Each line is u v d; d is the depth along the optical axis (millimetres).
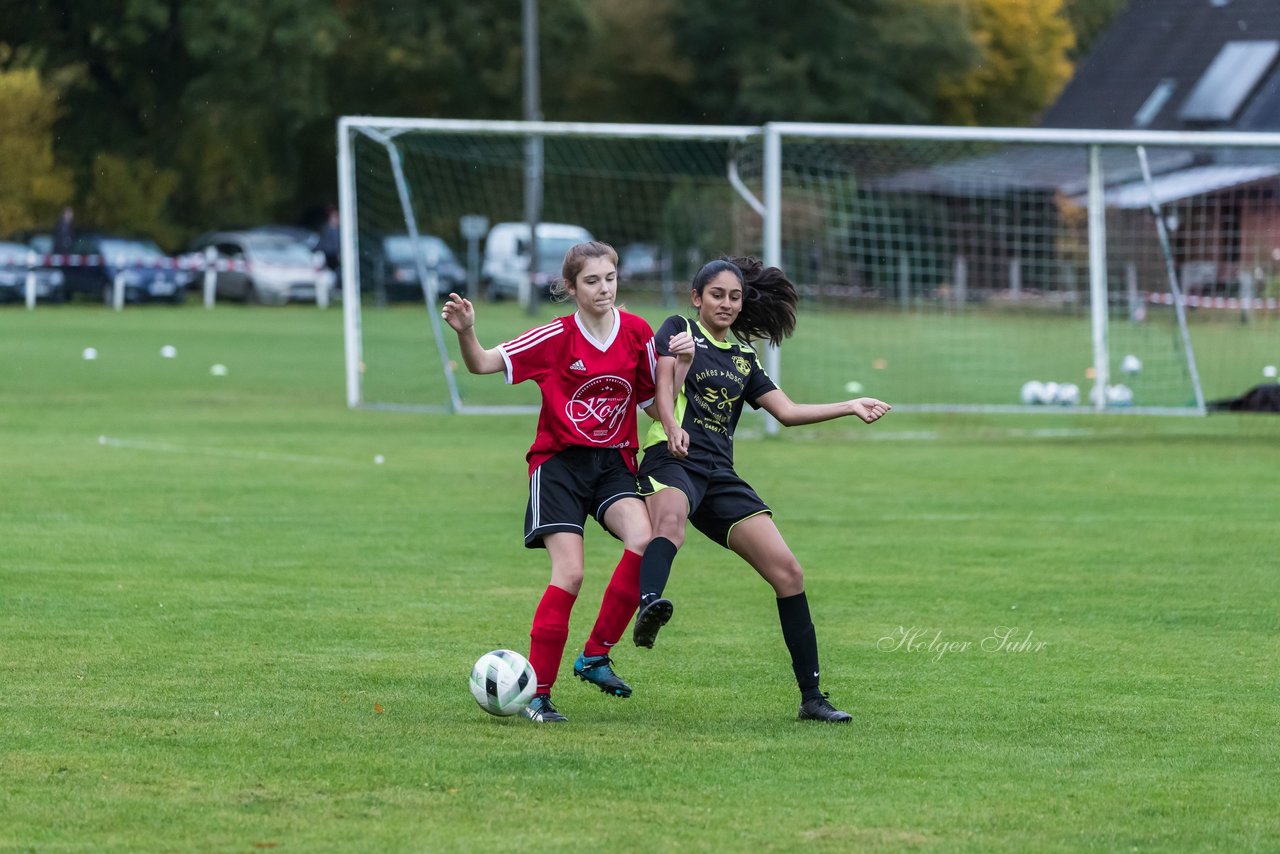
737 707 19578
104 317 113062
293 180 161000
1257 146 53188
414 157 124562
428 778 16203
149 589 26484
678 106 162000
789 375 71125
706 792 15891
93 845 14133
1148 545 32281
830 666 21906
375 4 149625
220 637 22938
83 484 38562
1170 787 16297
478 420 56219
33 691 19594
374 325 104000
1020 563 30188
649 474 19156
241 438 49156
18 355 79625
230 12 140250
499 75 150125
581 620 24812
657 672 21484
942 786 16234
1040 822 15109
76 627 23438
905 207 96438
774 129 52562
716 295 19422
